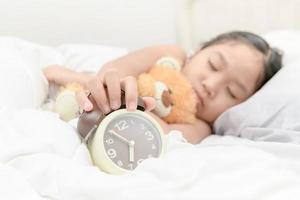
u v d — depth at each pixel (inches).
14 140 24.4
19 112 28.0
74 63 50.3
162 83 40.1
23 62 36.7
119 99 26.3
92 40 66.4
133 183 20.9
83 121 26.0
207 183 21.0
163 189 20.4
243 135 40.9
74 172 22.2
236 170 22.2
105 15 66.5
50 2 62.2
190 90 42.7
